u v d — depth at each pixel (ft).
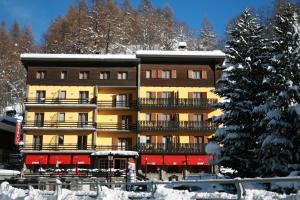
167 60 186.19
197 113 182.60
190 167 173.37
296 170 85.30
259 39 106.22
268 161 89.71
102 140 180.96
